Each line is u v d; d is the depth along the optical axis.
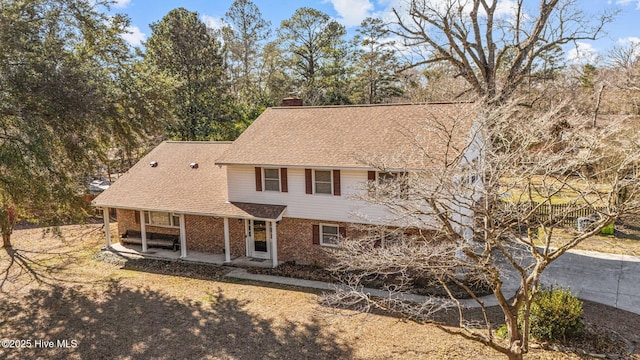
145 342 11.08
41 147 12.07
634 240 18.27
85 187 15.62
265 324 11.84
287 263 16.77
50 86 12.59
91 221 25.45
